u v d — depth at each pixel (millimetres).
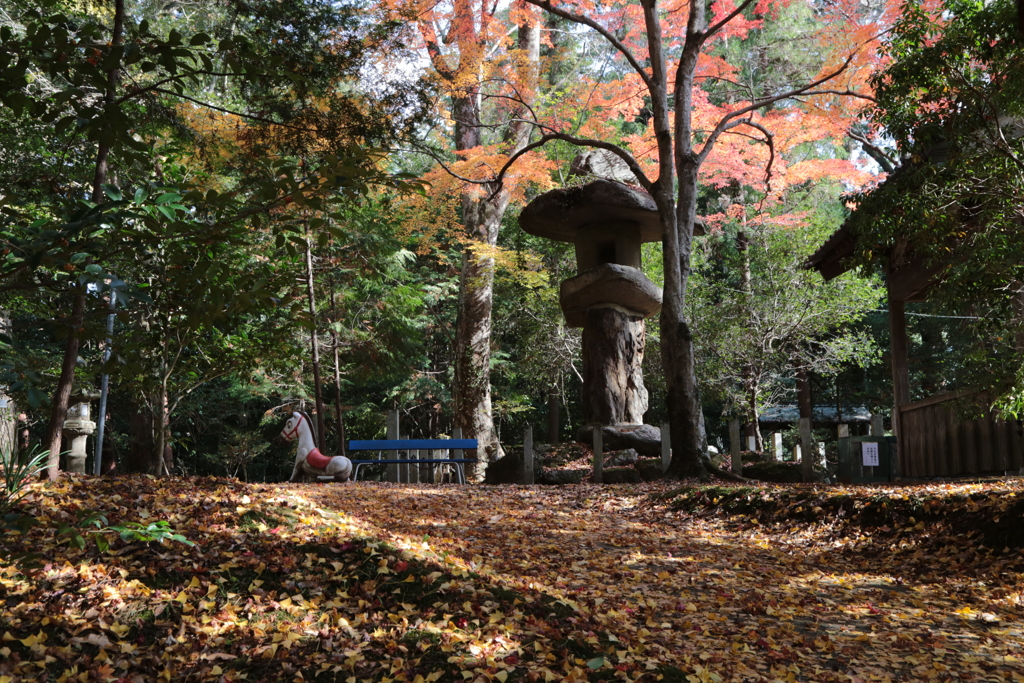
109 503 5922
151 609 4391
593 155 18641
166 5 13211
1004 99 7547
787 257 20141
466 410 19906
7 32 3094
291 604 4684
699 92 20156
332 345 21156
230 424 28250
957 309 7926
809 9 20734
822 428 27891
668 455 13148
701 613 5621
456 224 19203
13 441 8344
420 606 4816
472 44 16094
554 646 4359
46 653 3844
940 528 7121
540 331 22156
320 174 3262
